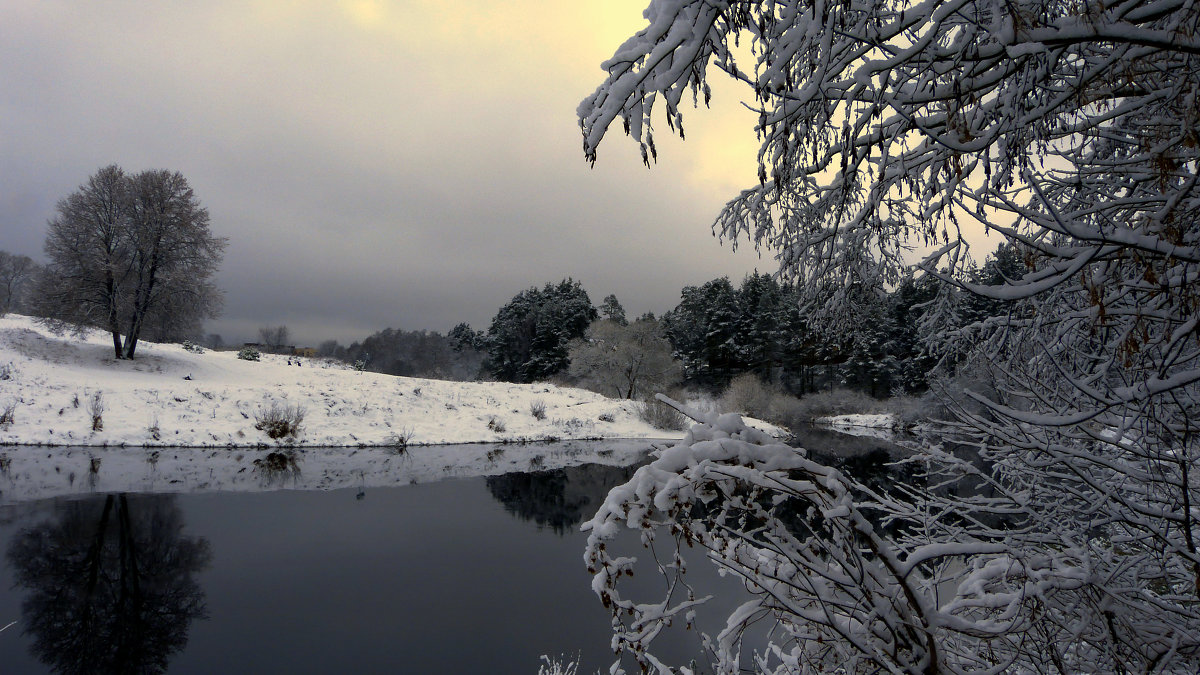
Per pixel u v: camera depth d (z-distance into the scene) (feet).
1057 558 7.16
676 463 6.38
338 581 29.96
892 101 6.25
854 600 6.82
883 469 51.06
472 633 24.48
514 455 73.61
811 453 68.95
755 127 7.16
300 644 23.40
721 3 5.41
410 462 65.36
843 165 6.60
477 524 41.14
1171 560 8.25
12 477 47.24
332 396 89.76
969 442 9.47
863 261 11.63
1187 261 5.21
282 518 40.11
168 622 25.08
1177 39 4.82
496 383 131.13
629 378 146.00
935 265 10.99
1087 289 6.86
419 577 30.76
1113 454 8.48
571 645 23.50
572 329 197.36
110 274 94.48
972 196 7.23
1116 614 6.93
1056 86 6.94
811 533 6.82
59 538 34.19
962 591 7.25
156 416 70.64
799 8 6.02
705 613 25.45
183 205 99.45
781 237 11.23
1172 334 6.08
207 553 33.14
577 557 34.40
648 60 5.77
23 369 78.95
